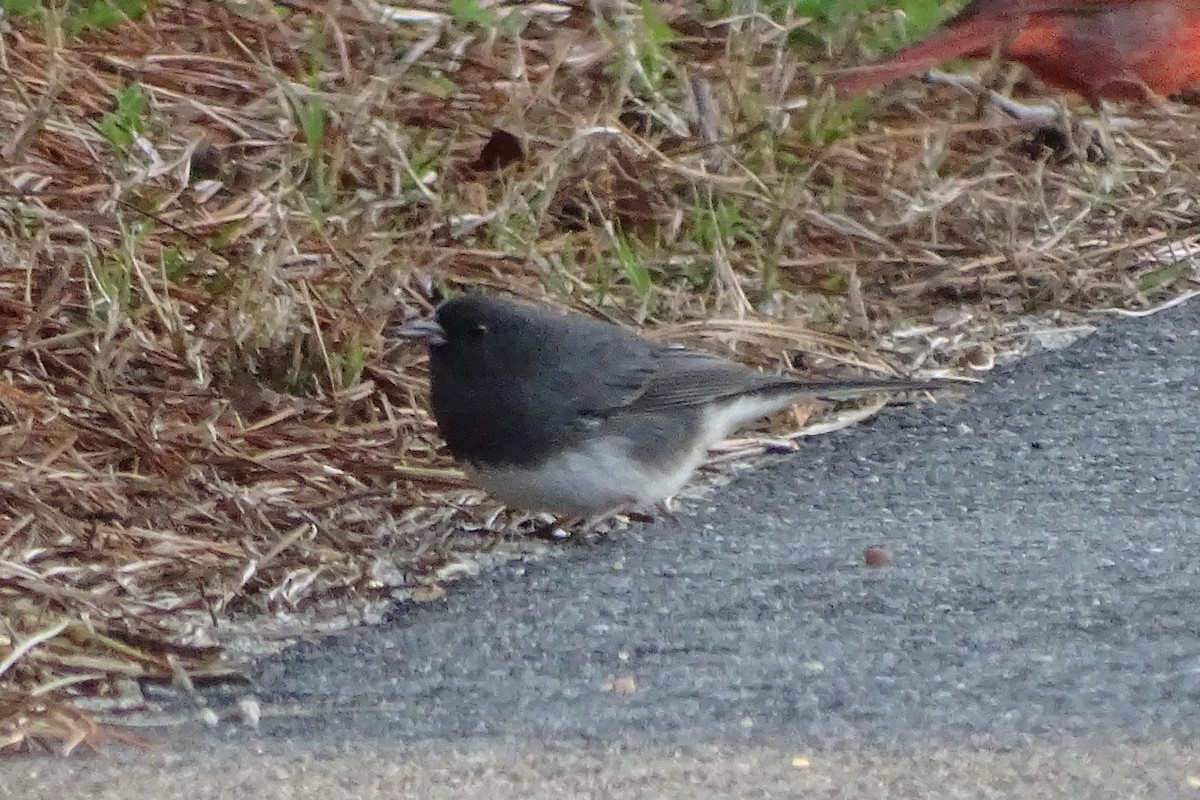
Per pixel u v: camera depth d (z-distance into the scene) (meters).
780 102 14.65
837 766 6.64
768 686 7.50
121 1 14.89
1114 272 13.17
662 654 7.88
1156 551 9.03
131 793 6.46
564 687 7.54
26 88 13.23
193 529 9.05
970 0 16.31
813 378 10.55
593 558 9.18
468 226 12.55
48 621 7.83
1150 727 6.98
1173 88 16.02
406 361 11.03
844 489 10.05
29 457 9.45
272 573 8.70
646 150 13.36
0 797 6.42
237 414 10.20
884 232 13.30
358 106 13.21
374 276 11.59
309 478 9.73
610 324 10.27
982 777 6.50
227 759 6.79
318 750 6.88
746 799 6.33
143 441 9.59
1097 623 8.14
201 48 14.59
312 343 10.79
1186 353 11.97
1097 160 14.84
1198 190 14.46
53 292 10.68
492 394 9.27
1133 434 10.66
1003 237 13.37
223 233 11.74
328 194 12.62
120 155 12.43
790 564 8.98
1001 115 15.24
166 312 10.66
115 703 7.36
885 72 15.09
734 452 10.63
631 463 9.41
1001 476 10.13
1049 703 7.24
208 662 7.74
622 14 15.23
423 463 10.09
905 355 11.89
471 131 13.86
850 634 8.08
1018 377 11.60
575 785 6.49
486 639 8.09
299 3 15.14
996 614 8.27
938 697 7.33
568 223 13.19
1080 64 15.75
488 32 14.98
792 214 12.88
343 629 8.23
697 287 12.55
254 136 13.27
